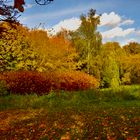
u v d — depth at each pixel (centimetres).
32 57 4391
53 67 4694
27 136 1238
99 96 2642
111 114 1514
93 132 1179
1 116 1897
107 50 6238
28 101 2530
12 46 4084
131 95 2680
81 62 5278
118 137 1098
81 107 2105
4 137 1272
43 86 3594
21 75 3562
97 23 5778
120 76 6244
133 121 1304
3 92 3222
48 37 4806
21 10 423
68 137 1154
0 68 4084
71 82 3978
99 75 5656
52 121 1448
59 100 2559
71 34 5706
